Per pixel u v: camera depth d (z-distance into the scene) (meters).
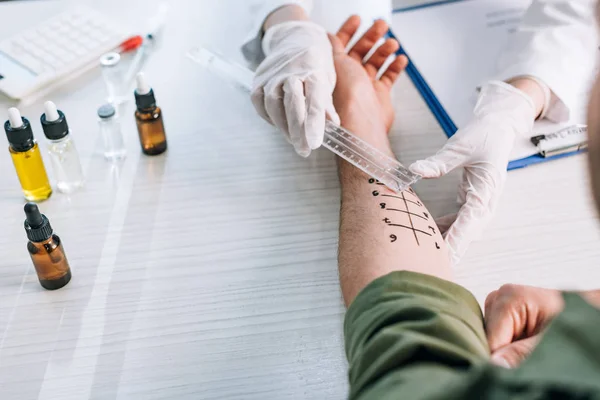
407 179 0.86
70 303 0.77
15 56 1.08
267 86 0.94
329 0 1.19
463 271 0.80
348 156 0.90
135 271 0.81
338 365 0.71
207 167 0.95
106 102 1.05
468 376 0.33
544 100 0.98
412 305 0.57
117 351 0.72
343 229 0.81
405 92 1.07
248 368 0.70
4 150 0.97
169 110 1.04
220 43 1.16
